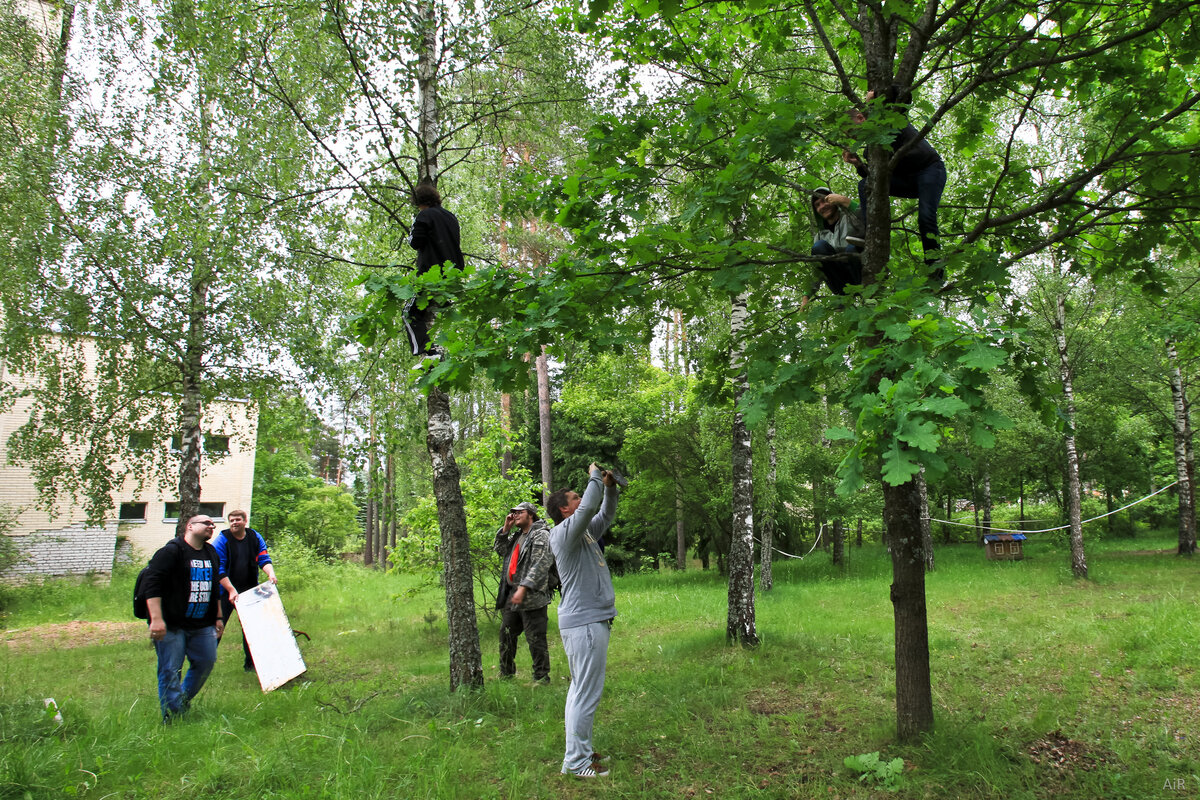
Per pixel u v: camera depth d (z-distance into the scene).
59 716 4.83
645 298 4.11
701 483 17.41
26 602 13.93
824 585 13.84
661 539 23.03
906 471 2.14
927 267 3.50
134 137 8.88
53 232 8.68
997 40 4.32
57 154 8.78
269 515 29.44
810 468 17.00
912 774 3.79
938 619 9.07
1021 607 9.67
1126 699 5.07
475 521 9.80
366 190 6.52
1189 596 9.59
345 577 19.69
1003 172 4.05
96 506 10.24
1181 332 6.09
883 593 11.84
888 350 2.74
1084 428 19.53
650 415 17.23
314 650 8.80
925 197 4.14
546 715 5.09
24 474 16.88
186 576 5.37
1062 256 5.07
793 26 5.32
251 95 7.06
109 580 17.17
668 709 5.19
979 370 2.58
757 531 19.11
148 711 5.42
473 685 5.84
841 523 17.97
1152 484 25.50
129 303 8.91
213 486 21.03
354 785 3.72
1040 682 5.62
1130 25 4.16
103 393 9.77
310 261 8.29
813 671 6.29
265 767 3.93
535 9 7.05
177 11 6.84
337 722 5.01
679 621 9.95
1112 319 15.84
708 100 3.67
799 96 3.42
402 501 24.84
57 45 9.40
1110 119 4.45
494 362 3.46
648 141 4.25
